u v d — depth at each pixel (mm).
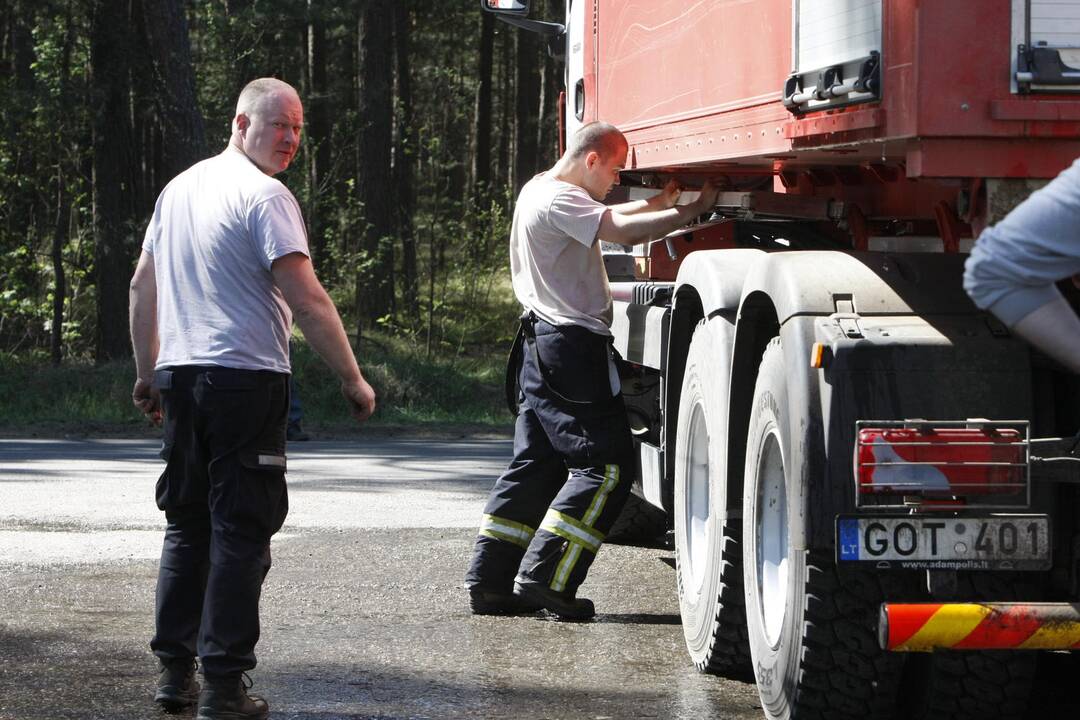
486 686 5906
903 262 5020
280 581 8258
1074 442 4547
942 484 4484
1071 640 4398
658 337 7523
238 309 5359
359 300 29766
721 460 6066
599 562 9125
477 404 23469
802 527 4750
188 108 24828
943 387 4672
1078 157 4395
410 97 42562
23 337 29641
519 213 7562
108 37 27203
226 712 5230
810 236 7516
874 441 4508
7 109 28000
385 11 31250
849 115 4879
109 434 20234
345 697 5695
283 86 5648
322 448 17406
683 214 7180
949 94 4359
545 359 7398
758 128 5910
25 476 13445
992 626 4402
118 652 6441
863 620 4898
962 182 4625
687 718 5430
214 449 5352
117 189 27281
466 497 12102
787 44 5543
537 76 56000
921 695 5062
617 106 8469
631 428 8320
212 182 5508
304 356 23078
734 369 5875
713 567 6156
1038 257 2820
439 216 31031
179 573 5523
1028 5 4336
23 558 8891
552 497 7590
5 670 6102
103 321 27000
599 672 6223
